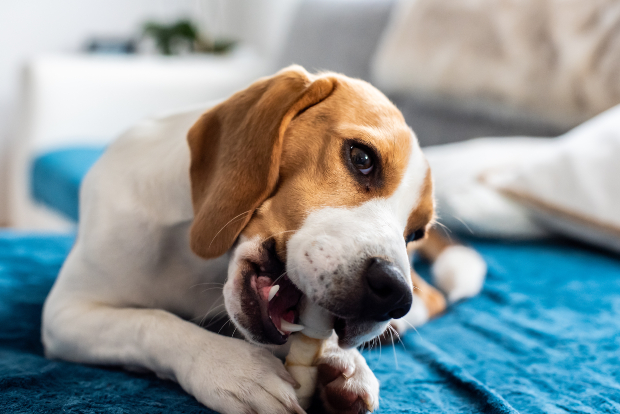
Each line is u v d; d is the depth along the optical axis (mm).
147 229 519
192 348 440
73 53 1893
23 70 1331
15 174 1359
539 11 981
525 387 479
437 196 828
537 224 852
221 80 1533
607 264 767
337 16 1341
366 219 455
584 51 911
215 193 479
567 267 755
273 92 488
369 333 432
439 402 451
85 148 1234
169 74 1460
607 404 451
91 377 465
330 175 469
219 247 469
